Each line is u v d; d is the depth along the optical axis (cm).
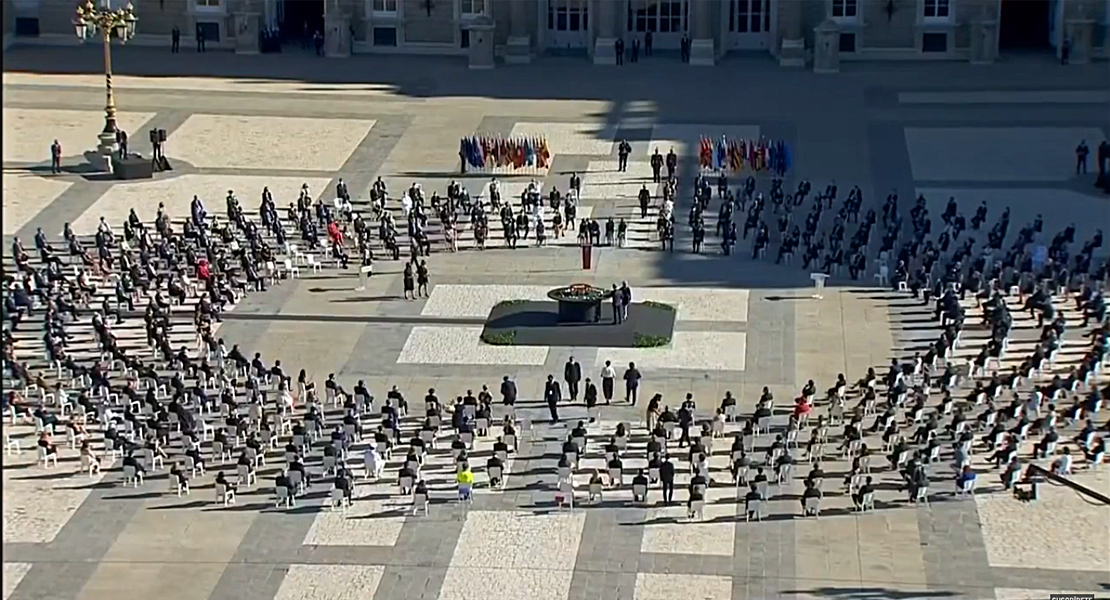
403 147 13012
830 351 9038
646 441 7881
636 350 9050
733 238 10656
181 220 11375
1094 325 9231
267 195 11081
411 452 7438
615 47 15488
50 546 7012
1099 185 11775
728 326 9400
